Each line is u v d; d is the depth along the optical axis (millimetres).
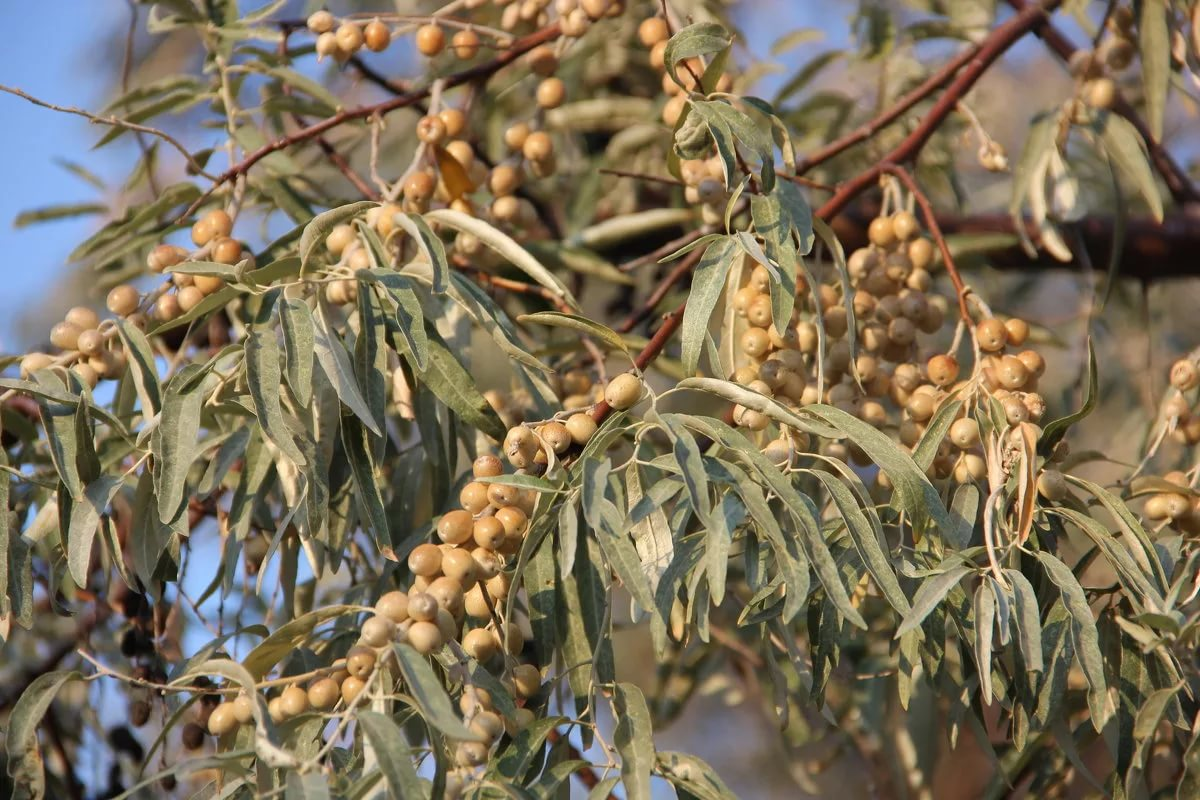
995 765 1591
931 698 1759
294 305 1558
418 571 1525
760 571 1541
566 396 1691
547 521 1539
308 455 1567
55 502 1632
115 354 1623
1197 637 1585
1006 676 1589
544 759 1540
